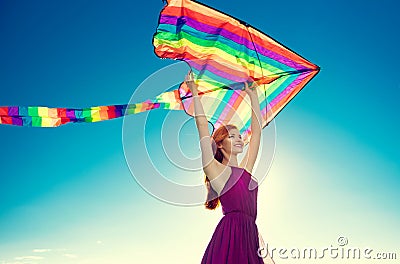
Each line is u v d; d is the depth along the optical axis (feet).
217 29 8.25
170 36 8.22
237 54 8.68
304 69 9.07
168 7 7.89
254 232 7.85
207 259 7.66
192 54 8.50
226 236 7.66
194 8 7.98
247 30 8.36
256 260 7.70
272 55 8.80
